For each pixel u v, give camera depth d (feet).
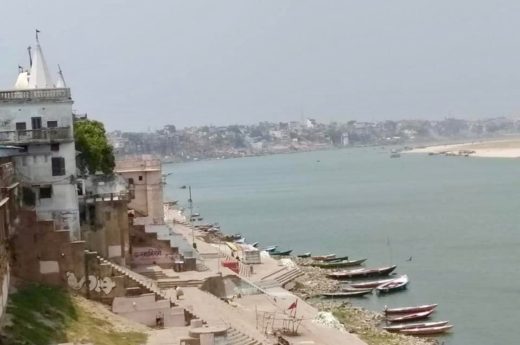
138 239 367.66
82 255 274.98
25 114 304.71
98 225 332.19
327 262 518.37
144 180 439.63
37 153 302.04
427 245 587.27
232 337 266.57
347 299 415.64
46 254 272.31
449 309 388.16
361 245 606.55
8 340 213.66
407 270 492.13
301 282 447.42
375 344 322.14
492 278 458.09
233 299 362.33
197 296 318.24
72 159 305.73
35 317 238.27
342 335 320.29
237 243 592.60
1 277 228.02
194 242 490.49
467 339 336.49
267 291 392.27
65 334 236.22
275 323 323.16
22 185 299.38
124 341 247.29
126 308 270.26
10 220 264.11
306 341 302.86
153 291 281.54
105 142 367.86
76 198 307.37
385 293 428.15
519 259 514.68
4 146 295.07
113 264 298.97
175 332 262.06
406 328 349.61
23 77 364.58
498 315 373.81
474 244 581.53
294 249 603.26
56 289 270.05
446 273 477.36
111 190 343.26
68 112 308.19
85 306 265.75
